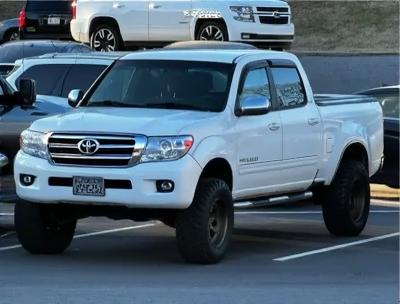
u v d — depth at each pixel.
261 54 18.06
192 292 13.91
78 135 15.52
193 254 15.84
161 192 15.09
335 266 16.58
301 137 18.33
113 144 15.30
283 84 18.31
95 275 15.27
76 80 24.66
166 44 35.78
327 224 20.02
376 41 68.06
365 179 20.38
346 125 19.95
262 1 35.16
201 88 16.98
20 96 20.17
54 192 15.62
